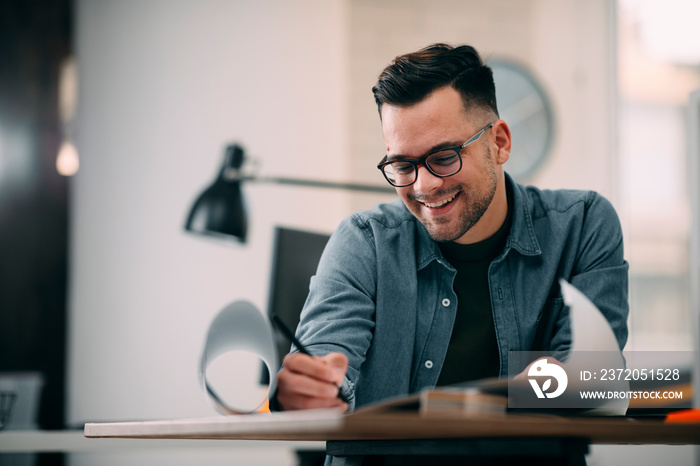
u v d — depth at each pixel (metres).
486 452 0.81
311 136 3.34
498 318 1.33
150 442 1.87
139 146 3.26
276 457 3.09
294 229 1.88
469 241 1.36
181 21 3.32
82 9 3.27
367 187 2.71
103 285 3.19
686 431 0.79
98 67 3.27
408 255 1.37
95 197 3.22
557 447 0.77
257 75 3.34
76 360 3.14
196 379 3.19
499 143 1.30
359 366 1.22
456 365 1.33
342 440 0.93
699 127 1.59
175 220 3.25
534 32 3.51
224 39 3.33
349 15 3.40
